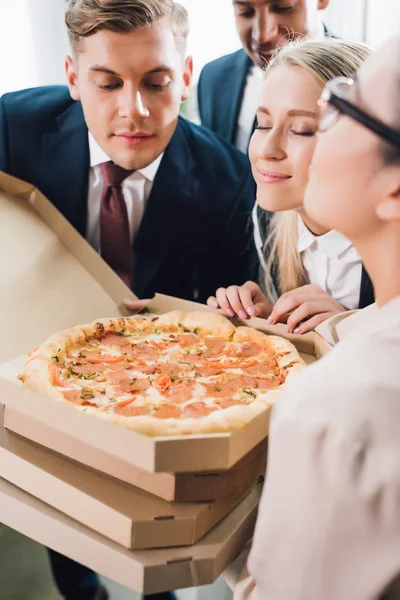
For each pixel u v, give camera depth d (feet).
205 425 2.65
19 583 5.03
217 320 4.04
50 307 4.04
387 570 1.63
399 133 1.71
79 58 4.31
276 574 1.83
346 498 1.64
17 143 4.74
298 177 3.76
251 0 4.17
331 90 1.89
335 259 4.44
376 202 1.83
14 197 4.59
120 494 2.61
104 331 3.92
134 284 5.20
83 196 4.89
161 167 4.74
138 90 4.31
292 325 3.93
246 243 4.95
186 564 2.43
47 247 4.39
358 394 1.66
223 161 4.74
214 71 4.46
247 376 3.43
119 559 2.45
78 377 3.35
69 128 4.67
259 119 3.85
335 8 4.31
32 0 4.41
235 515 2.74
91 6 4.03
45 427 2.91
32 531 2.72
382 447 1.60
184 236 5.02
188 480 2.55
